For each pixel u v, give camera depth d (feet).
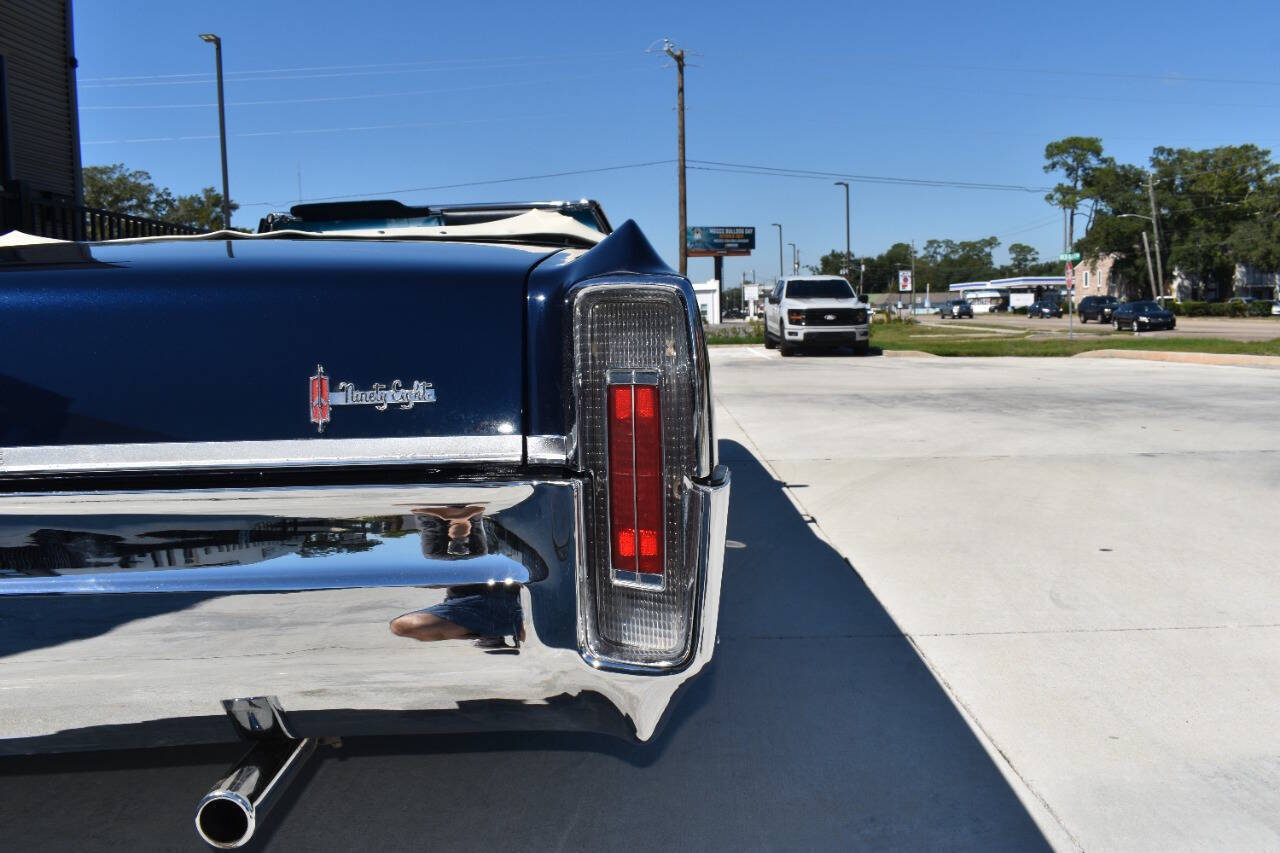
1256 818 8.84
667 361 6.81
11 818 8.84
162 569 6.57
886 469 24.14
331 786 9.48
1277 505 20.04
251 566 6.57
